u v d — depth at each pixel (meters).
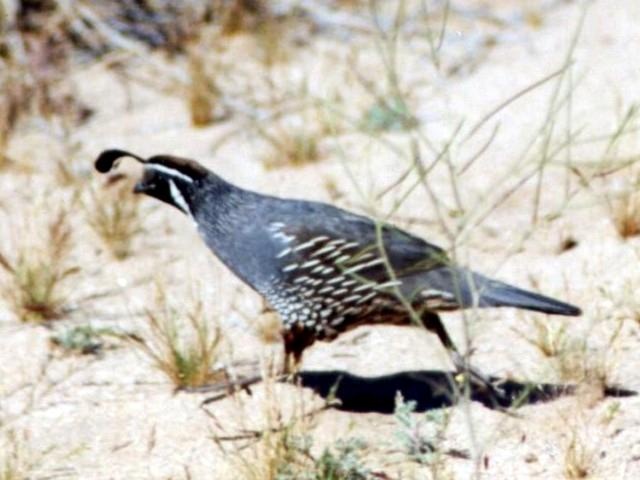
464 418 10.56
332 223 10.78
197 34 18.02
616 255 12.77
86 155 15.82
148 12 18.33
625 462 9.90
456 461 10.05
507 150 14.85
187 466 10.22
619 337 11.50
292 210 10.98
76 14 17.86
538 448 10.12
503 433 10.30
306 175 15.03
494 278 12.45
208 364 11.38
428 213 13.83
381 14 18.17
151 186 11.39
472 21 17.97
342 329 10.90
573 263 12.74
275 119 16.31
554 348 11.27
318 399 11.01
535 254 12.97
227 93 16.86
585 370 10.80
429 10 18.17
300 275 10.75
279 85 17.00
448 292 10.51
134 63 17.73
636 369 11.04
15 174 15.42
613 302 11.95
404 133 15.45
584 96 15.61
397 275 10.64
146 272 13.32
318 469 9.73
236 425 10.72
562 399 10.71
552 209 13.59
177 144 16.03
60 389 11.40
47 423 10.91
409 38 17.62
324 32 18.16
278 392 11.11
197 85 16.52
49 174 15.45
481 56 17.09
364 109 15.78
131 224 14.03
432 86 16.53
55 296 12.81
